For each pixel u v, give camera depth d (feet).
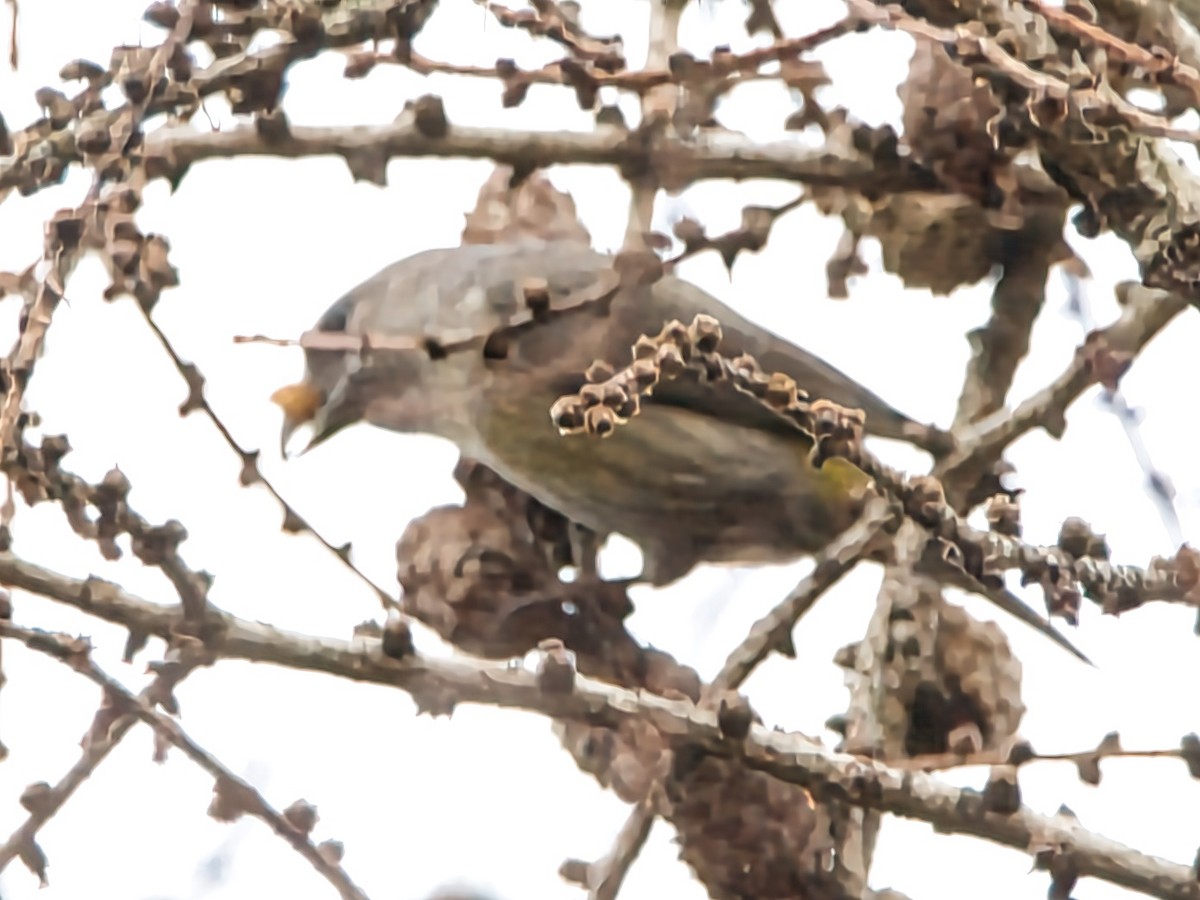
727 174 23.43
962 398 26.81
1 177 20.17
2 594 18.03
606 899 20.54
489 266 28.96
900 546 23.08
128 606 18.24
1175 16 23.86
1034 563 18.31
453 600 25.43
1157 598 18.57
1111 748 19.44
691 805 21.43
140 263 18.74
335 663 18.66
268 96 20.61
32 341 18.11
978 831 19.75
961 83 24.45
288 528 19.13
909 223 26.16
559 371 27.94
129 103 19.04
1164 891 19.60
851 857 22.25
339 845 18.80
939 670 24.48
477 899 18.83
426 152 22.27
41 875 18.57
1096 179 21.33
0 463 17.92
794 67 23.79
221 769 18.65
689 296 28.66
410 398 29.17
